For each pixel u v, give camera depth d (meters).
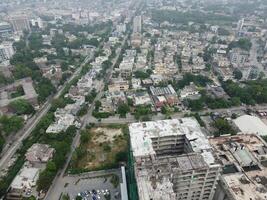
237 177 189.38
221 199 193.00
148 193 158.00
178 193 187.50
